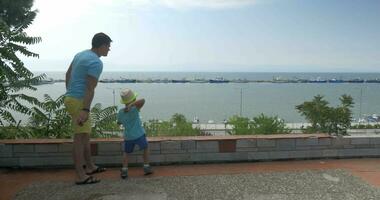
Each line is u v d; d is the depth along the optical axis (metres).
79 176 4.73
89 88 4.61
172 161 5.66
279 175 5.17
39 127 7.70
